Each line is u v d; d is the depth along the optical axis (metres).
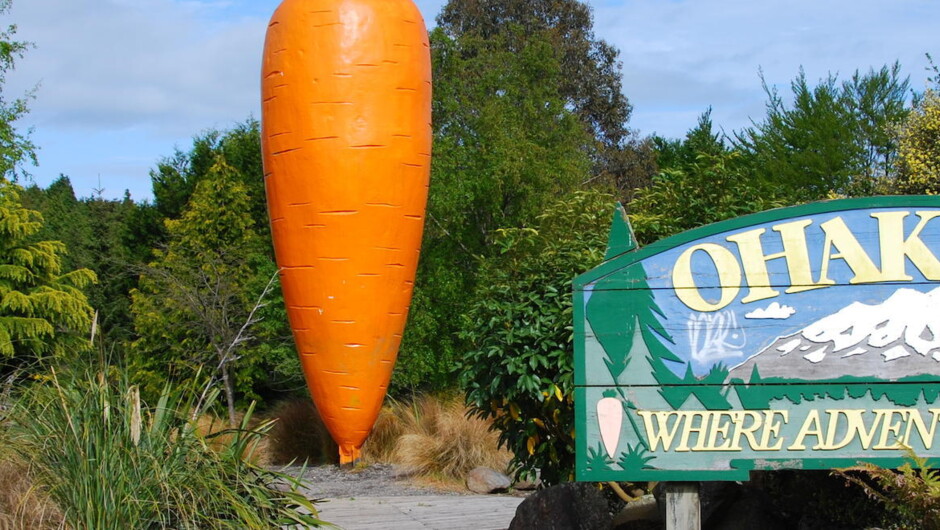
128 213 25.47
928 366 3.56
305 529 4.55
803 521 4.41
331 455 13.69
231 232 17.47
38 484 3.83
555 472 5.80
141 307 16.59
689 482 3.66
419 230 7.47
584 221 7.67
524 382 5.20
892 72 21.84
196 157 23.88
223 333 15.17
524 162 16.91
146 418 4.39
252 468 4.43
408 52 7.29
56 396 4.22
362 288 7.09
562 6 32.66
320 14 7.12
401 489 10.98
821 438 3.56
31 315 17.14
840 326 3.60
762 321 3.62
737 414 3.59
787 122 22.36
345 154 6.99
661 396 3.62
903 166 13.91
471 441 12.02
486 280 9.82
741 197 6.76
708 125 25.86
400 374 15.25
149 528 4.02
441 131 18.23
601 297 3.67
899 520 4.01
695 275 3.65
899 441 3.52
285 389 18.22
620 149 33.53
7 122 23.06
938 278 3.59
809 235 3.64
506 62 21.30
